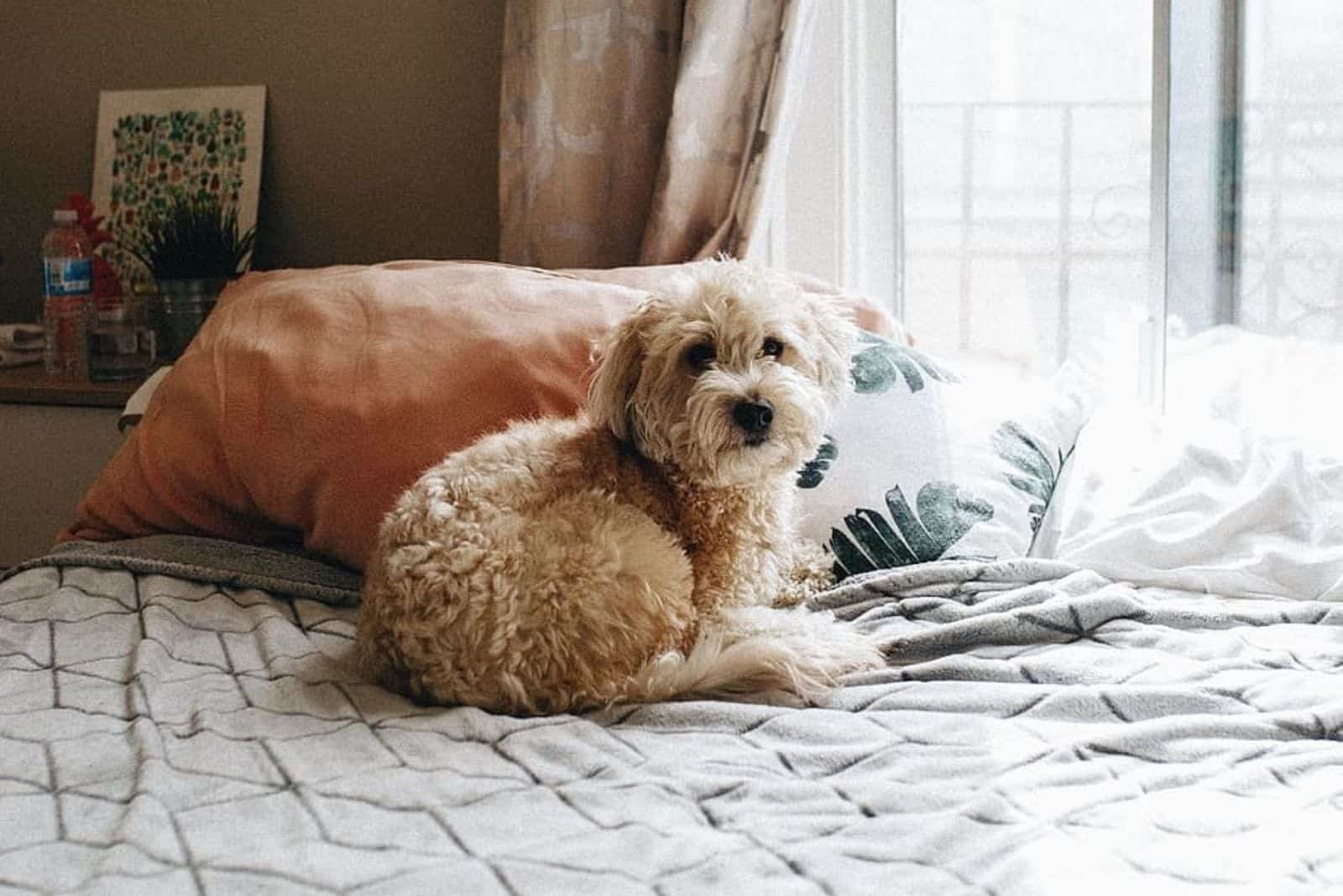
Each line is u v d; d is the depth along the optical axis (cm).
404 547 155
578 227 265
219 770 132
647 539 161
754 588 179
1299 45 255
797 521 194
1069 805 122
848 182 268
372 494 191
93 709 148
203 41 306
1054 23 278
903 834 116
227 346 204
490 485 161
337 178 302
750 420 164
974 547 195
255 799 125
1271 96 258
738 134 256
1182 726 139
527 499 161
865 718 144
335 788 127
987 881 107
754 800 125
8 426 272
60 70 317
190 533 201
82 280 285
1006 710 148
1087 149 280
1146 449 225
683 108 250
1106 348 286
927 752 136
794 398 168
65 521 273
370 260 303
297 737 141
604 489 170
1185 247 266
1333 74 254
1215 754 136
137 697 149
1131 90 275
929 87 286
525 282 213
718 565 175
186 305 281
